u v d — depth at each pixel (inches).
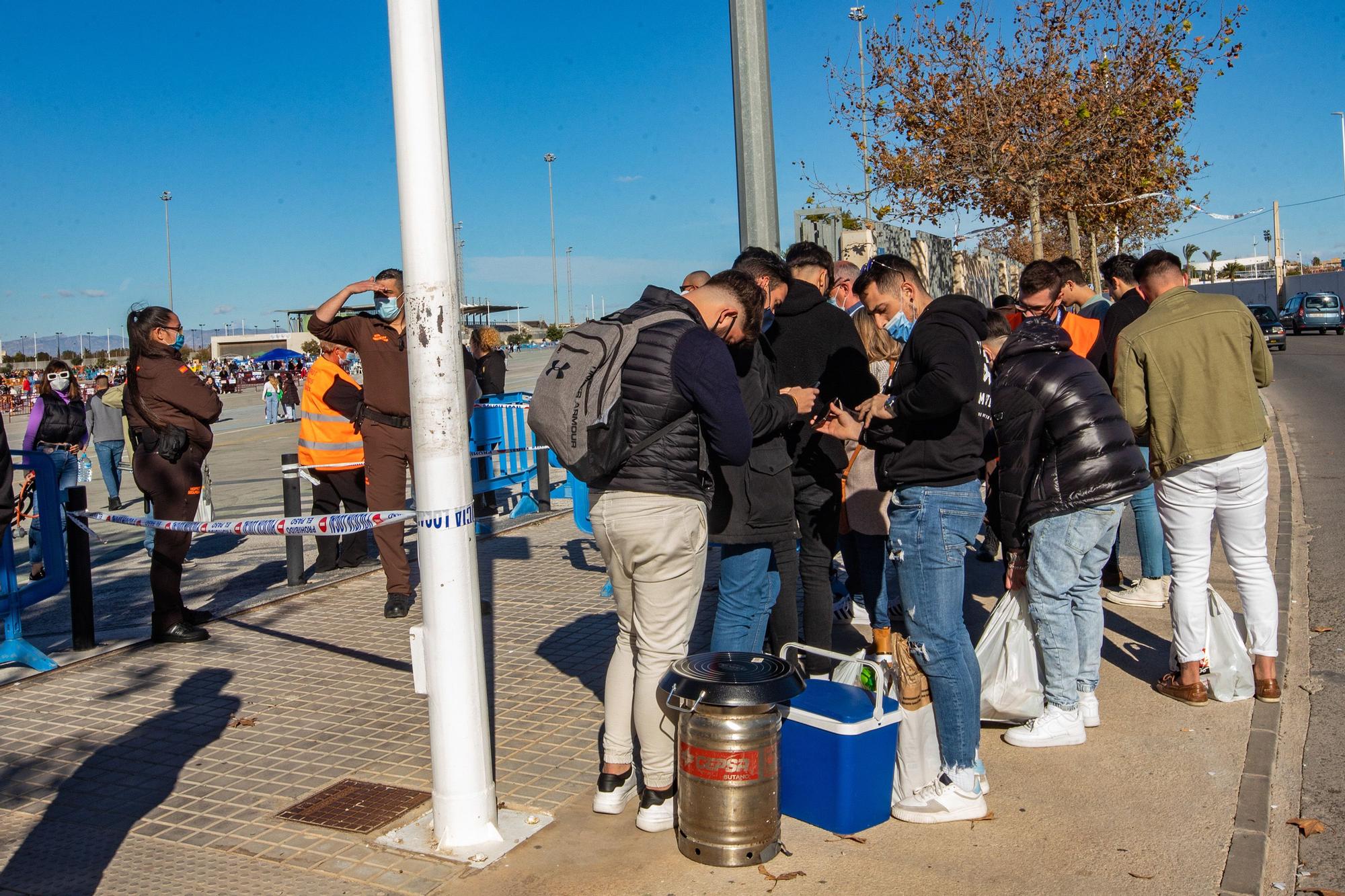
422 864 132.0
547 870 129.9
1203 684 182.5
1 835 143.2
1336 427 591.8
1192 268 3622.0
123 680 211.6
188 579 323.3
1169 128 675.4
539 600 269.7
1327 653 210.8
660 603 137.2
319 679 209.9
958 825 139.9
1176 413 175.0
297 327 2942.9
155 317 229.0
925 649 140.8
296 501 292.2
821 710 140.2
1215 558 288.0
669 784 140.9
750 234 233.9
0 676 214.7
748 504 156.6
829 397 179.8
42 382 413.7
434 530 133.4
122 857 135.6
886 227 474.0
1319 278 2405.3
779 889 124.3
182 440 228.1
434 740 136.6
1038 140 663.8
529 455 427.8
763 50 231.9
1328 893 123.0
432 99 128.6
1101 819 140.5
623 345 133.0
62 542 229.1
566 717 183.2
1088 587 168.7
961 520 139.5
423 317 131.2
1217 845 132.5
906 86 677.3
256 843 138.8
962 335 135.0
